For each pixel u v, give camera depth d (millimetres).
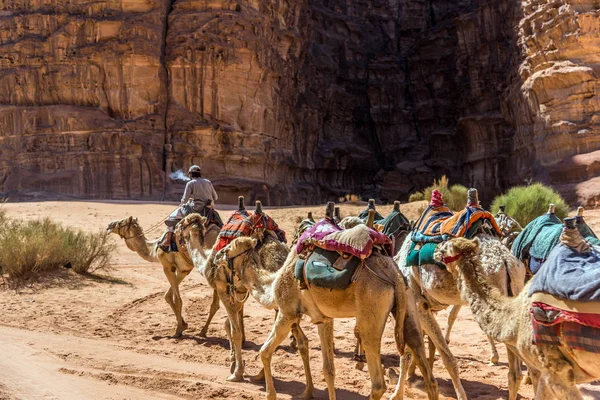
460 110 55969
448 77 60625
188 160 44938
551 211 8156
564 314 4828
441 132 57375
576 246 5105
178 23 46125
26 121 43344
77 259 17688
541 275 5160
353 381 8430
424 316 7625
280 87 51219
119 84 44125
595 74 36094
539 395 5195
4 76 44062
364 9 67062
